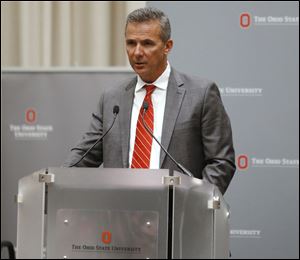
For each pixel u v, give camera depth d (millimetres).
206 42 10453
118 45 11898
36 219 5055
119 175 5047
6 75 10648
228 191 10297
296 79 10336
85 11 11906
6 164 10570
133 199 5008
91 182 5055
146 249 4965
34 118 10578
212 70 10422
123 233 4992
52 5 11922
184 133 6773
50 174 5070
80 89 10570
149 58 6742
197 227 4977
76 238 5027
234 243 10266
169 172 5035
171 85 6984
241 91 10375
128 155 6789
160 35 6777
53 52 11953
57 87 10586
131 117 6945
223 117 6969
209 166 6707
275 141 10297
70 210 5051
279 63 10375
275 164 10289
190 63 10453
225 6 10477
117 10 11891
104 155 6922
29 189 5105
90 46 11891
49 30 11852
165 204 4977
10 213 10516
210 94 6945
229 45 10422
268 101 10352
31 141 10578
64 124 10555
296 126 10297
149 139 6766
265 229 10227
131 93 7051
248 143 10312
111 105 7074
